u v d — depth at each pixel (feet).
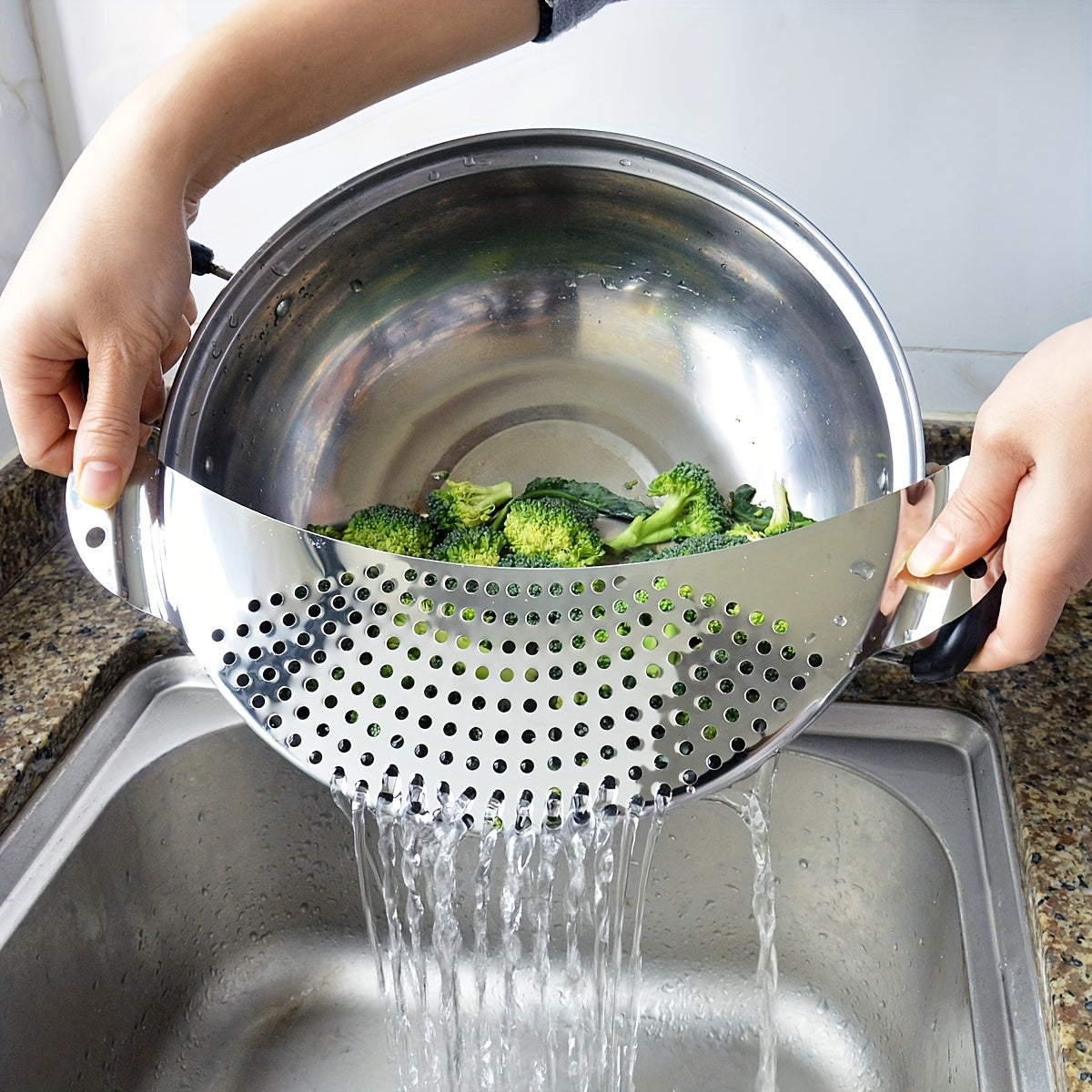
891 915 2.39
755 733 1.67
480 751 1.66
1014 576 1.57
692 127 2.77
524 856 2.30
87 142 2.92
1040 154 2.64
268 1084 2.58
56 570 2.81
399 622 1.77
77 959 2.22
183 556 1.81
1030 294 2.84
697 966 2.70
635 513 2.59
